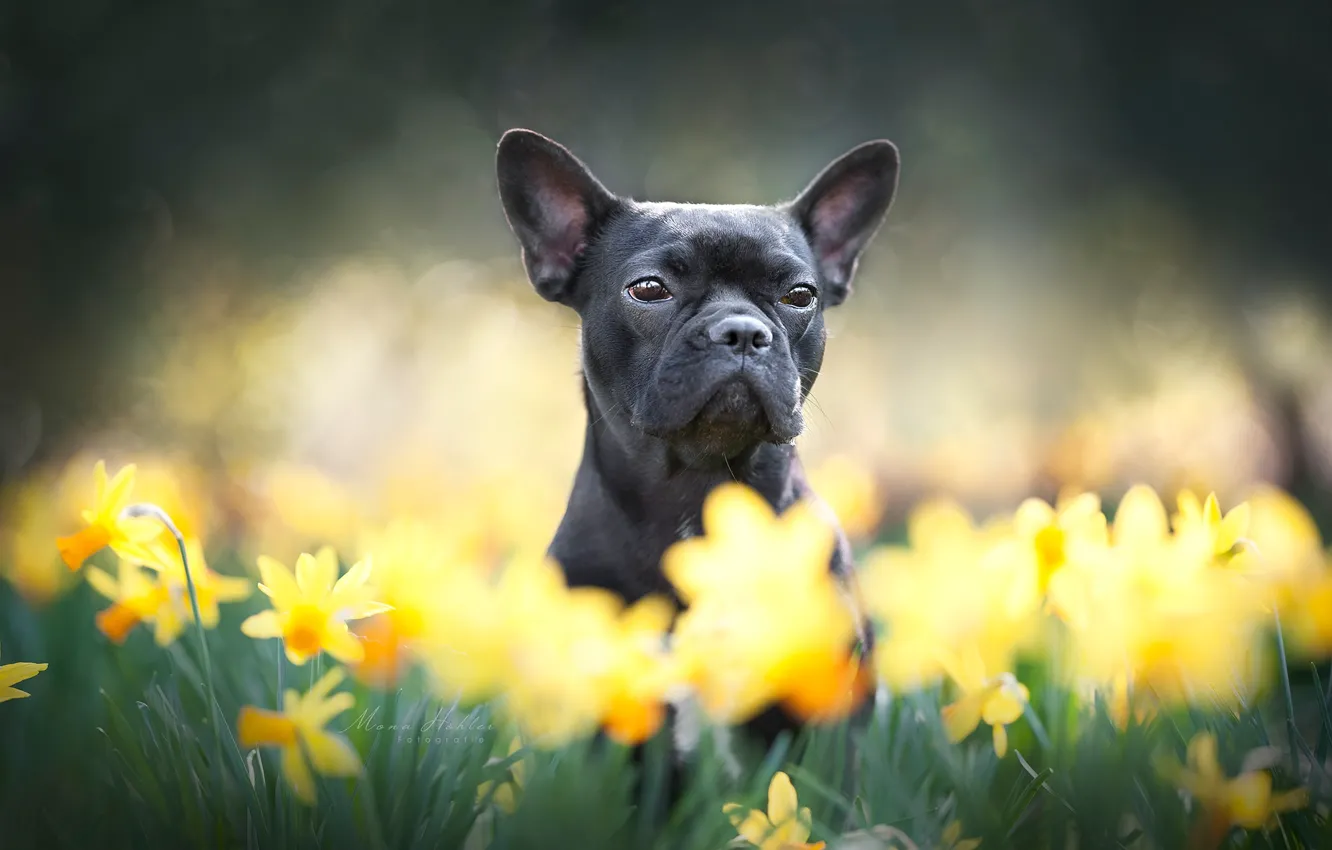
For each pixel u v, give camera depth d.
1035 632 4.51
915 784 3.91
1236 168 13.51
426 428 17.48
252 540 9.23
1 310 13.41
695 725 4.22
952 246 13.98
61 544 3.44
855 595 4.46
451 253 14.41
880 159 5.64
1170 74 13.54
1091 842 3.28
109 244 13.51
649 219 5.14
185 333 14.38
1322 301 14.11
